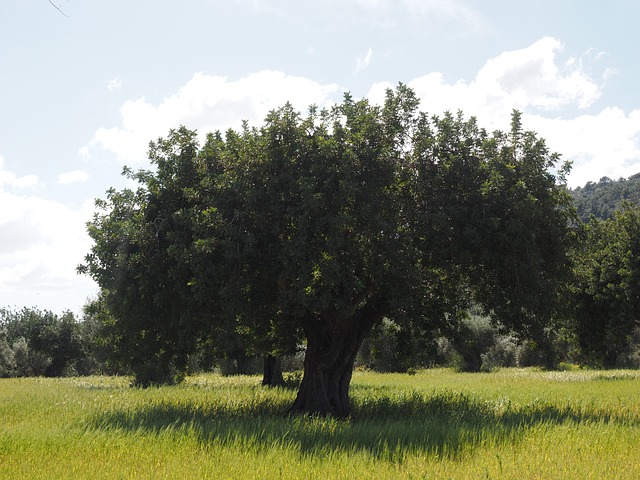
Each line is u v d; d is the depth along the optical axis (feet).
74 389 109.70
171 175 68.44
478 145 67.26
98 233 66.95
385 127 66.03
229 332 61.11
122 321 69.21
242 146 64.59
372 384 121.49
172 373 123.03
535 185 66.59
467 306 74.13
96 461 37.24
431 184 65.00
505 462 36.11
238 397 84.84
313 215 57.67
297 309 60.39
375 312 69.72
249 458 37.60
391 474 33.99
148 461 37.19
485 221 61.82
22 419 61.52
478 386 111.24
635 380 118.62
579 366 208.95
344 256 59.77
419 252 61.21
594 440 43.47
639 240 130.72
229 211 61.00
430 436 45.73
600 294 133.90
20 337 265.95
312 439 45.57
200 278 58.49
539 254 65.87
